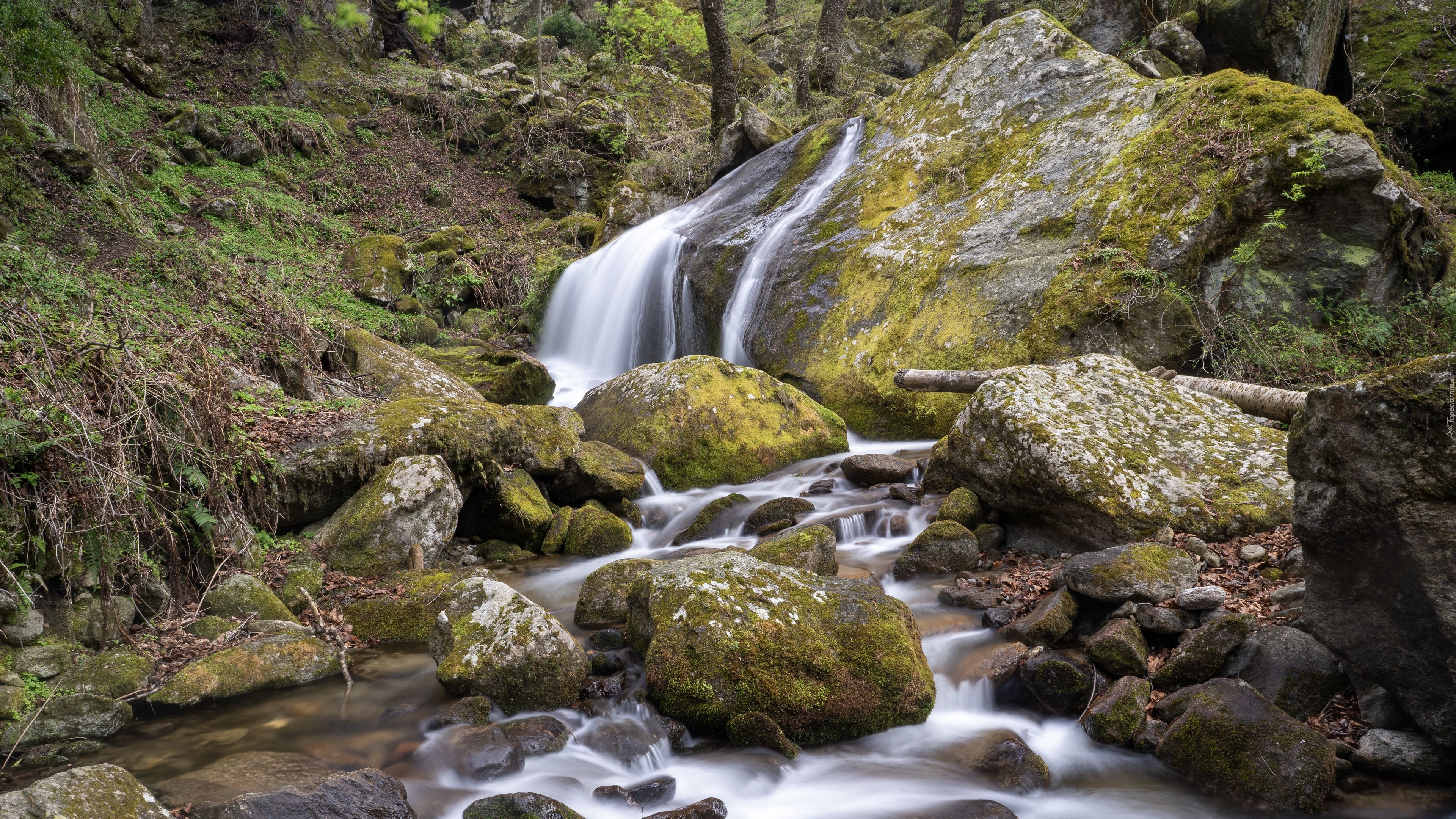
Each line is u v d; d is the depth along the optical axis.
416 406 6.80
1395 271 8.05
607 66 20.30
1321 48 11.34
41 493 4.52
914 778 3.63
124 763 3.74
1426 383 2.94
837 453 8.45
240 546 5.35
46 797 2.76
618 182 16.11
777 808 3.46
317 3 18.69
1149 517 4.98
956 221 9.87
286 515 5.89
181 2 17.22
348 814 3.18
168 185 12.73
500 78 20.69
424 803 3.47
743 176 14.30
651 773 3.67
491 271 14.69
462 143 18.30
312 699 4.34
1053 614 4.37
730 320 11.13
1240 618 3.89
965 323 8.64
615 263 13.35
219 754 3.81
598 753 3.74
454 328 13.58
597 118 18.06
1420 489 2.97
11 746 3.78
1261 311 7.89
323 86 17.88
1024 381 5.84
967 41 22.61
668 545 6.70
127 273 8.91
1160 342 7.67
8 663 4.14
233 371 6.71
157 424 5.11
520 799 3.21
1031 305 8.24
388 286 12.70
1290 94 8.06
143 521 4.90
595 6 25.03
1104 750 3.71
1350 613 3.33
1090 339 7.78
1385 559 3.14
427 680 4.51
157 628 4.80
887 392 8.87
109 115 13.66
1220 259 7.96
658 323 12.44
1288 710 3.56
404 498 5.87
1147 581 4.29
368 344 8.84
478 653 4.25
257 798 3.12
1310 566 3.44
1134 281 7.81
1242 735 3.36
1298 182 7.61
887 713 3.97
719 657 3.88
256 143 15.22
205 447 5.32
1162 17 13.30
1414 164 10.93
